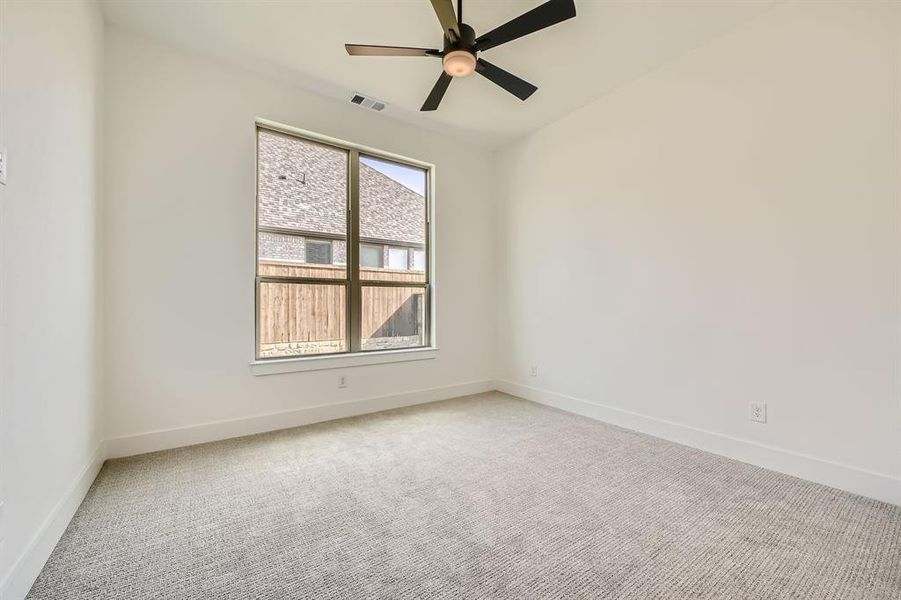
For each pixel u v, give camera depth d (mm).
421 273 3924
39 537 1354
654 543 1545
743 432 2357
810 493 1949
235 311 2781
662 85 2773
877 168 1884
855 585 1309
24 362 1263
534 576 1352
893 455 1837
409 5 2195
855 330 1949
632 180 2984
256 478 2117
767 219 2258
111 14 2273
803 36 2111
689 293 2627
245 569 1387
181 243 2582
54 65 1544
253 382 2850
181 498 1891
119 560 1428
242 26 2373
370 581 1325
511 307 4145
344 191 3432
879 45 1877
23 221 1269
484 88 3047
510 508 1812
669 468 2258
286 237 3127
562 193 3578
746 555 1470
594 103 3262
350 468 2254
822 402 2053
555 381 3639
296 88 3041
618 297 3090
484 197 4289
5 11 1165
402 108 3377
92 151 2076
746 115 2340
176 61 2576
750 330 2330
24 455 1255
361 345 3504
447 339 3988
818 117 2064
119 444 2367
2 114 1141
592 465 2305
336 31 2416
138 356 2434
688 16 2266
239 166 2807
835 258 2014
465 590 1283
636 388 2957
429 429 2959
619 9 2201
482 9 2197
